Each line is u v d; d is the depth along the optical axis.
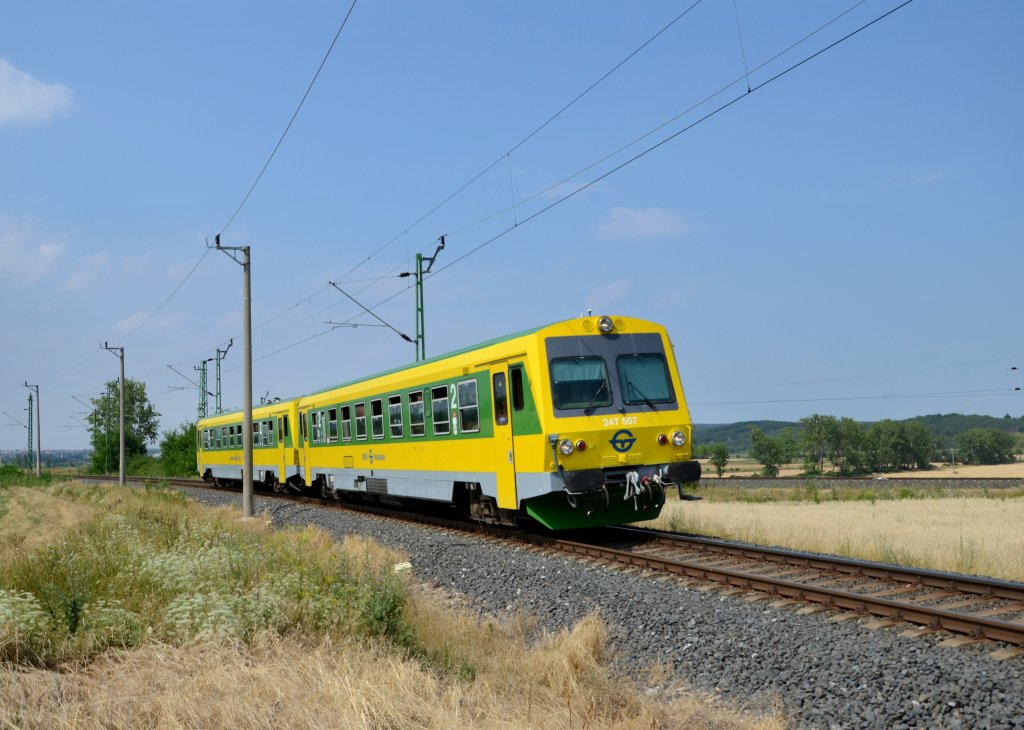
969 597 9.34
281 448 29.31
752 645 8.18
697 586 10.66
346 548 14.25
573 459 13.96
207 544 13.86
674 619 9.23
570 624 9.75
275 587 9.24
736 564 12.07
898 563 12.30
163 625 8.26
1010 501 27.05
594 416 14.20
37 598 8.84
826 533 16.02
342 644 7.86
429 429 18.00
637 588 10.74
